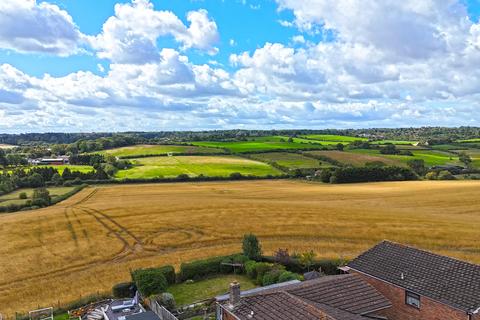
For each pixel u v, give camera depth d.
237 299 23.38
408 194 88.50
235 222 61.34
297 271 38.81
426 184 104.38
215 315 29.92
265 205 74.69
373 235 53.03
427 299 24.00
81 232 58.03
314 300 24.33
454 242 49.09
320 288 25.88
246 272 39.28
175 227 59.59
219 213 67.75
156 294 32.44
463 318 22.20
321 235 53.56
